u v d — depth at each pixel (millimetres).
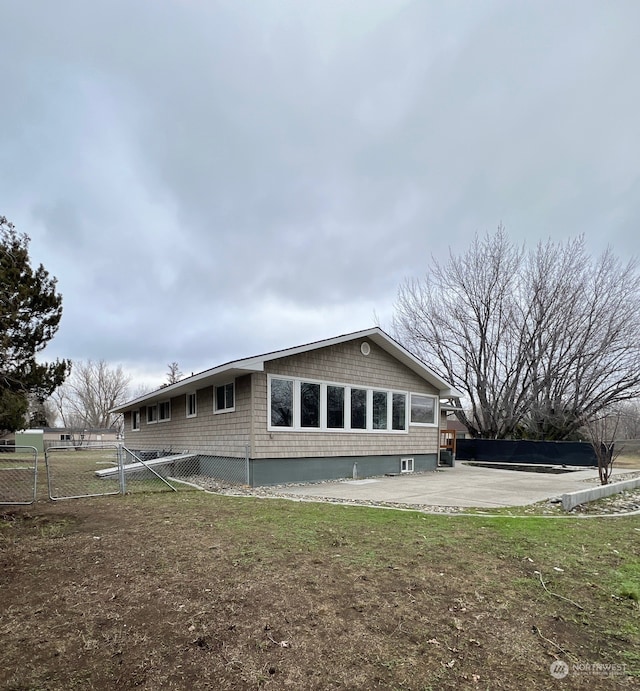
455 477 12922
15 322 9039
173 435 15609
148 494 8734
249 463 10242
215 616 3035
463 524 5805
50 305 9977
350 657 2551
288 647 2648
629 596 3441
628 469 16719
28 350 9672
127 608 3172
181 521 6008
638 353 20516
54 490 9625
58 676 2346
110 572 3939
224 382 11648
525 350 22688
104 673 2379
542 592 3502
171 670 2410
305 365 11383
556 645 2715
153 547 4727
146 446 18875
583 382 21734
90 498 8258
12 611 3133
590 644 2734
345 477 12141
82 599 3338
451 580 3725
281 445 10742
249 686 2281
